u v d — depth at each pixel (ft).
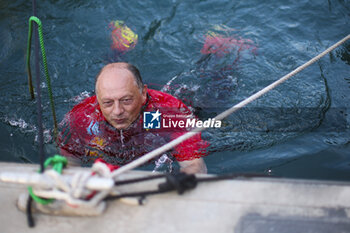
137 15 29.12
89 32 27.78
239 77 23.75
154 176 9.59
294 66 24.58
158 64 25.16
